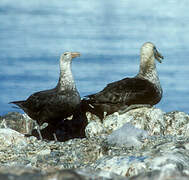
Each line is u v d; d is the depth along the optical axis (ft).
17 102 62.08
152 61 62.44
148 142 43.14
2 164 41.96
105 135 50.83
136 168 32.78
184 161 32.89
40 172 20.58
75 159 42.93
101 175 22.25
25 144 49.44
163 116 56.90
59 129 60.75
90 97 61.72
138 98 60.23
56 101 58.90
